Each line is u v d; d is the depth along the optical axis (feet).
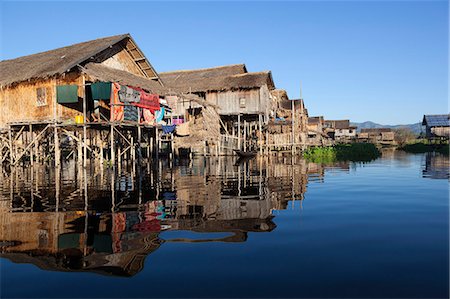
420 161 79.00
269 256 13.71
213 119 100.27
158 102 78.79
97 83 64.08
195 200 28.04
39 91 70.18
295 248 14.67
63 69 62.64
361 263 12.82
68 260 13.76
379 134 274.36
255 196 29.78
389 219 20.10
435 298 9.98
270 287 10.86
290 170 57.11
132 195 31.37
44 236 17.35
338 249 14.48
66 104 69.51
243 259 13.41
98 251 14.79
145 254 14.23
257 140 126.72
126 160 83.56
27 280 11.82
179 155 111.24
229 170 58.54
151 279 11.66
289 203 26.05
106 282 11.51
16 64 82.48
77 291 10.87
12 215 22.77
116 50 81.71
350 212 22.30
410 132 310.04
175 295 10.40
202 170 58.95
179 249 14.79
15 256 14.34
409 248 14.53
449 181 39.68
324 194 30.48
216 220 20.38
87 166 70.49
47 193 33.35
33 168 66.23
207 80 116.67
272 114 134.62
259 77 110.52
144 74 91.76
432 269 12.16
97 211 23.82
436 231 17.26
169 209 24.18
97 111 72.23
